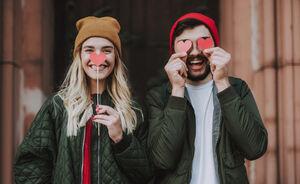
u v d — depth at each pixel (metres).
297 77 3.38
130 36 4.34
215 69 1.97
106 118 1.89
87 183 1.91
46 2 3.85
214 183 1.94
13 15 3.37
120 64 2.16
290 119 3.34
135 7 4.38
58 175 1.91
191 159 1.96
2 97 3.28
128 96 2.15
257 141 1.92
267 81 3.47
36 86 3.59
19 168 1.97
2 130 3.25
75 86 2.08
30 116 3.55
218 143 1.99
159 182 2.07
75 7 4.27
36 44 3.61
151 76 4.31
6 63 3.31
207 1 4.35
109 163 1.93
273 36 3.51
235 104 1.90
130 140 1.96
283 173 3.36
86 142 1.96
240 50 3.67
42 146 1.96
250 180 3.48
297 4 3.43
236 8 3.72
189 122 2.02
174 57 2.00
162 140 1.93
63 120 2.00
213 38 2.10
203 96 2.10
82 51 2.06
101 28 2.04
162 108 2.10
